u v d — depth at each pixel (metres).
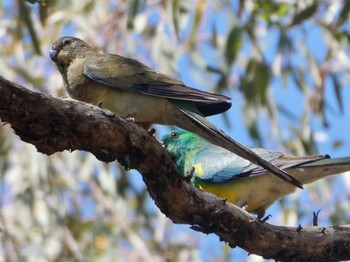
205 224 7.50
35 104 6.18
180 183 7.16
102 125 6.54
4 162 13.59
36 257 13.17
